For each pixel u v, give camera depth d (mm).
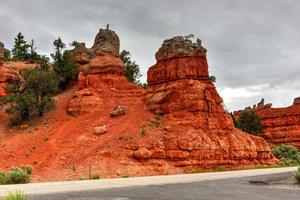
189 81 60219
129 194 22250
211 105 59344
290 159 74062
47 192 23203
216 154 54562
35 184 30656
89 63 78438
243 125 101812
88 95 68500
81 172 46625
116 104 67875
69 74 80438
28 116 69125
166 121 58188
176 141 52906
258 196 21672
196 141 53656
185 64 62031
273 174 41156
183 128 55812
